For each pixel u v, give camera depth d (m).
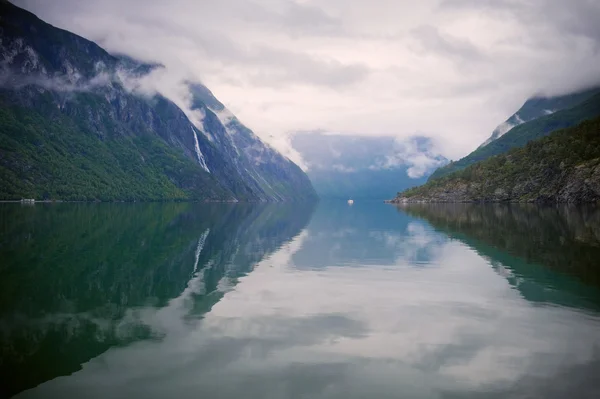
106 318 26.39
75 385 18.33
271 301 30.58
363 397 17.56
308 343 22.75
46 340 22.88
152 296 31.62
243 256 50.19
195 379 18.84
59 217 106.25
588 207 168.62
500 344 22.77
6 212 124.19
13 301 29.70
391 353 21.61
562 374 19.48
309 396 17.56
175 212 158.50
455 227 86.62
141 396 17.55
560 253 49.97
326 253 52.56
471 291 33.28
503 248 54.75
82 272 39.22
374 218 123.81
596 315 27.27
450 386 18.44
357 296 32.00
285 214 157.62
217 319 26.45
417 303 30.09
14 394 17.62
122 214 130.75
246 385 18.39
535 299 30.91
